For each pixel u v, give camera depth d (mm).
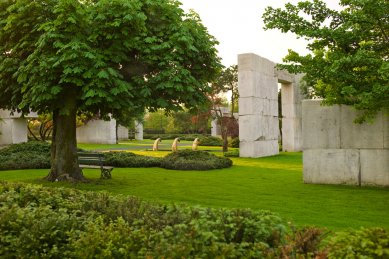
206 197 9906
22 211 4801
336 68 8680
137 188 11320
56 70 9977
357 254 2945
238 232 3910
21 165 16750
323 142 11969
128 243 3846
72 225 4531
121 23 10453
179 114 61188
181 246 3457
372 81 9383
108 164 17672
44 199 5848
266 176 13961
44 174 14719
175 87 11055
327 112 11898
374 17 9062
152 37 11219
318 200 9414
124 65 11664
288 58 10352
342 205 8820
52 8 10734
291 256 3355
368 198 9617
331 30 9508
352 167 11641
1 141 26344
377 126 11305
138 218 4781
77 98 10562
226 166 17047
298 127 28891
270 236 3844
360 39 9633
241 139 22562
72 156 12547
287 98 28328
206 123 54750
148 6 11703
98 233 4047
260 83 23047
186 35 11477
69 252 4094
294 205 8852
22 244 4246
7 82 11484
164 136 59438
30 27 10992
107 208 5199
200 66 12445
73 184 11859
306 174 12164
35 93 10062
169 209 4723
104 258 3748
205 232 3627
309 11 10109
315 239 3721
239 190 10922
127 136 52250
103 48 10836
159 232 3877
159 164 17453
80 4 10422
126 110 11641
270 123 24453
